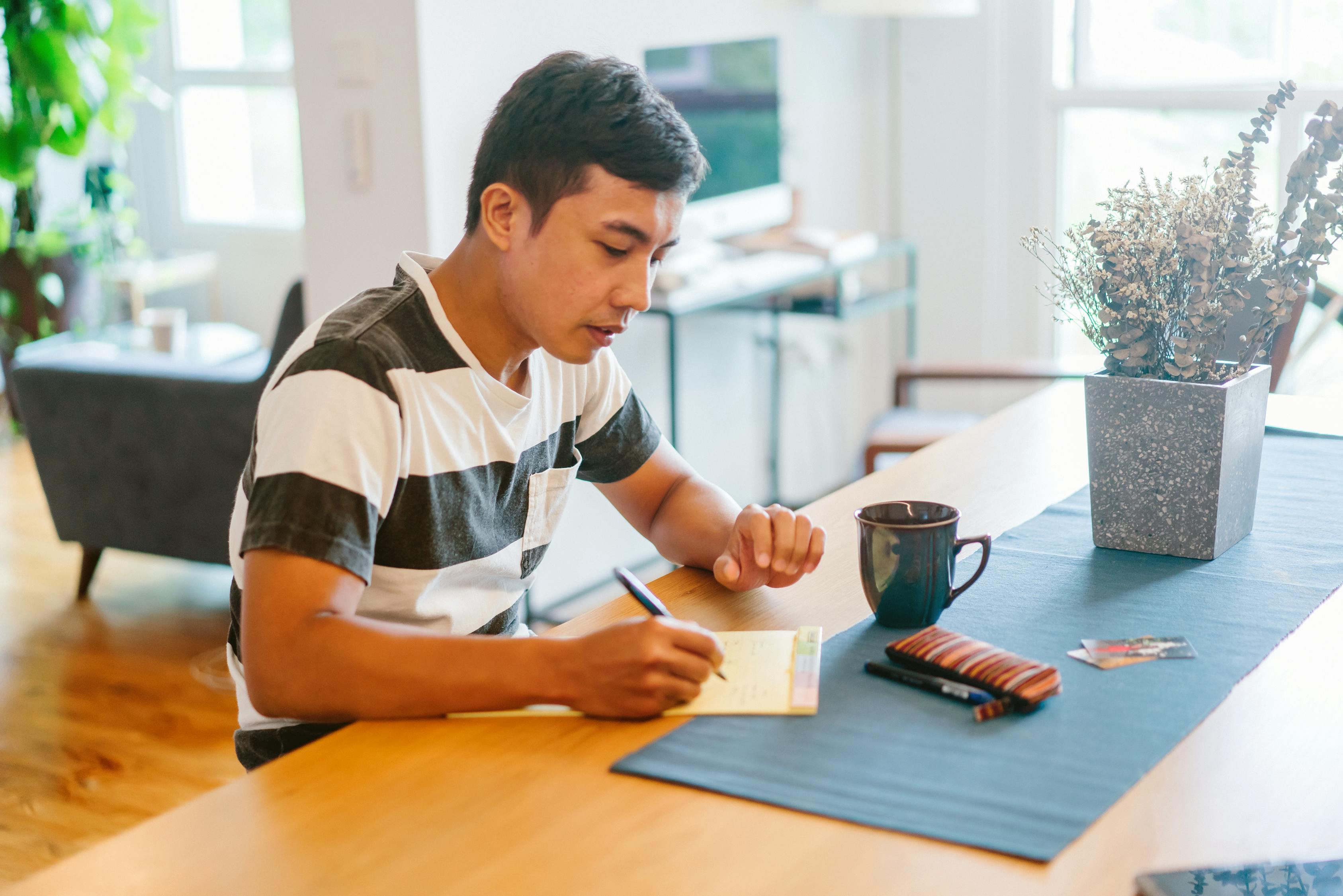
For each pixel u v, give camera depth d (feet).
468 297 3.60
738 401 11.96
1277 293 3.94
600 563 10.50
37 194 13.24
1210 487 3.99
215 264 16.52
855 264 10.71
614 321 3.41
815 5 12.07
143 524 9.70
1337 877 2.31
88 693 8.64
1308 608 3.63
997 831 2.50
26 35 12.03
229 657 3.95
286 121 16.62
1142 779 2.71
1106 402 4.08
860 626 3.59
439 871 2.44
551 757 2.88
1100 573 3.96
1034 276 13.11
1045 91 12.69
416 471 3.51
